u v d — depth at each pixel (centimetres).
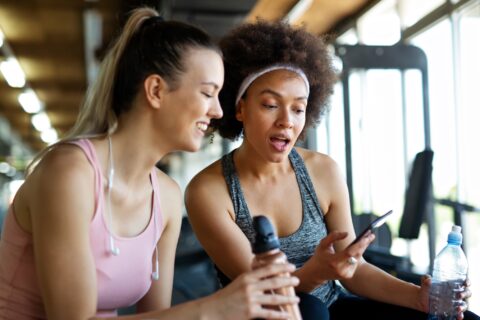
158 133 146
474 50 411
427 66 414
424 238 492
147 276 158
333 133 605
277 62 177
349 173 427
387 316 175
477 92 409
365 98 537
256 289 118
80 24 789
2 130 1750
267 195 184
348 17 612
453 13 431
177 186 172
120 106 147
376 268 183
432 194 382
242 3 520
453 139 440
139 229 155
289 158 189
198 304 121
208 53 143
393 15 525
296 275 156
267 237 120
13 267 148
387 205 513
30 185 141
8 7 724
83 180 138
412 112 485
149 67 140
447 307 164
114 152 147
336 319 183
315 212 186
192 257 424
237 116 186
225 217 180
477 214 417
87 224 138
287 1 583
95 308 137
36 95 1384
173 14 534
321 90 196
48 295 135
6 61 1011
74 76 1170
